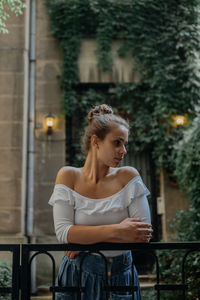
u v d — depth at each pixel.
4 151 5.96
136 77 6.77
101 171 1.62
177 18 6.92
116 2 6.93
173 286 1.56
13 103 6.16
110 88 6.68
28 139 6.31
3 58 6.33
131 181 1.62
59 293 1.58
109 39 6.81
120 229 1.47
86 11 6.95
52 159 6.33
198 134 5.25
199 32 6.85
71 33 6.80
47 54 6.77
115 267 1.56
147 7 6.92
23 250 1.59
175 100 6.53
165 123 6.45
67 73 6.63
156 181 6.55
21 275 1.56
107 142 1.57
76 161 6.33
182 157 5.72
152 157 6.44
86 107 6.62
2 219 5.71
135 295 1.58
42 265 5.75
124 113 6.70
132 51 6.86
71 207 1.58
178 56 6.75
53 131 6.43
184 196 6.30
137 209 1.61
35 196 6.16
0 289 1.56
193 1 7.02
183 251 4.53
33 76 6.59
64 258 1.66
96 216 1.56
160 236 6.32
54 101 6.57
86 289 1.55
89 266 1.56
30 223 5.94
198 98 6.62
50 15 6.89
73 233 1.51
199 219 5.09
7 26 6.47
